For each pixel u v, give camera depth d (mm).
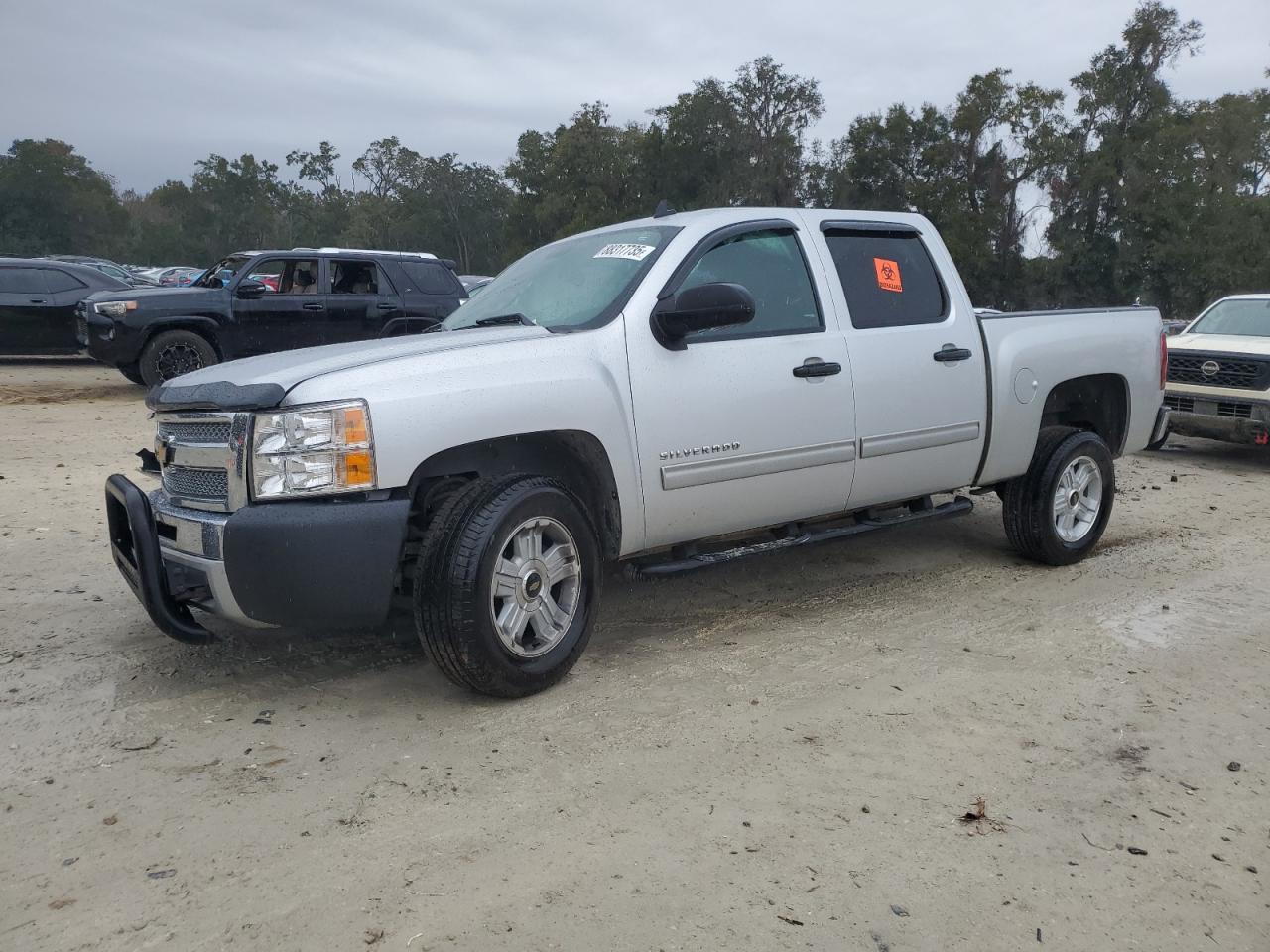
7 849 2951
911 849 3000
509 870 2857
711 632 4895
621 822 3115
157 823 3094
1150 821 3197
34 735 3684
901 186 55438
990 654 4613
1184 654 4641
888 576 5887
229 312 12898
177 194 108125
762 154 60875
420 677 4254
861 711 3955
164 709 3916
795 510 4898
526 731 3740
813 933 2607
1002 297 52375
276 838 3014
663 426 4340
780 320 4820
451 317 5160
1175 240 47375
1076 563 6168
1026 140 50156
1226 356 9586
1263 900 2814
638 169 64688
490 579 3756
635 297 4379
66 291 15906
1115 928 2674
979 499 8039
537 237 70375
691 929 2611
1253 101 52594
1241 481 9172
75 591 5375
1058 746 3689
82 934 2574
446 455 3953
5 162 94750
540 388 3975
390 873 2838
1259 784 3451
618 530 4312
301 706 3953
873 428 5047
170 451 4008
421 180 98250
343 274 13547
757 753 3586
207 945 2535
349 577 3592
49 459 9000
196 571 3738
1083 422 6461
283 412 3602
